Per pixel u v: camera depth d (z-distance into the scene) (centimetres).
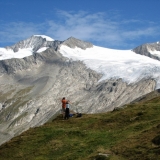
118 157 3428
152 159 3161
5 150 4600
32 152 4338
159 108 5206
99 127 4972
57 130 4912
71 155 3903
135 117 5003
